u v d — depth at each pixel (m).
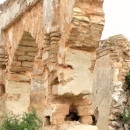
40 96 14.37
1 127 12.45
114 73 20.09
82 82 11.11
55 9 11.59
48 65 11.51
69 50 11.05
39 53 12.59
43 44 12.04
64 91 10.95
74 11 10.76
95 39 11.10
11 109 15.49
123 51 20.53
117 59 20.41
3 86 16.09
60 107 11.14
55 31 11.38
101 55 21.20
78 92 11.05
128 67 20.25
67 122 11.11
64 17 11.19
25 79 15.66
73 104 11.37
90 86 11.18
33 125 12.32
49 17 11.72
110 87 20.12
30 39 14.63
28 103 15.37
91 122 11.30
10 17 15.39
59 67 11.06
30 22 13.73
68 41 10.97
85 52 11.21
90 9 11.02
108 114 19.75
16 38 15.05
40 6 12.84
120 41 20.77
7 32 16.12
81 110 11.35
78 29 10.85
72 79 11.05
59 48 11.20
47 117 11.48
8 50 15.90
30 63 15.48
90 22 10.98
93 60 11.26
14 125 12.31
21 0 14.31
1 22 16.42
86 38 11.02
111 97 19.78
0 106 15.83
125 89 19.89
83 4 10.95
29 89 15.54
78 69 11.11
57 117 11.09
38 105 14.45
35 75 14.59
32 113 12.70
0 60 16.06
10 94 15.60
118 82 19.89
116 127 19.33
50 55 11.40
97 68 21.34
